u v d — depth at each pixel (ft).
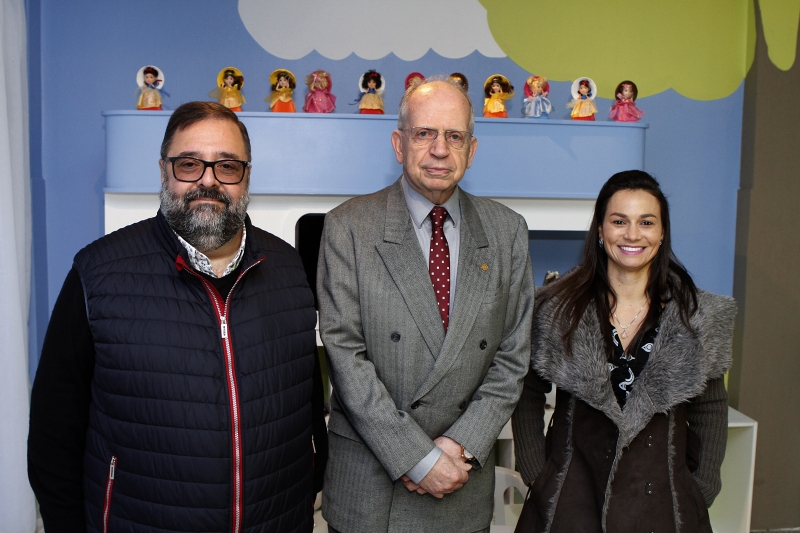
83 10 6.82
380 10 7.11
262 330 3.66
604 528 4.02
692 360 4.06
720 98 7.64
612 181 4.36
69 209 7.05
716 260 7.82
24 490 6.07
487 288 4.37
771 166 7.52
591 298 4.33
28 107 6.65
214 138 3.53
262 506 3.55
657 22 7.47
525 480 4.57
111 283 3.47
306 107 6.48
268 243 4.06
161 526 3.38
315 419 4.34
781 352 7.69
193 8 6.91
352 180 6.03
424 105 4.20
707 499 4.35
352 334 4.26
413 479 4.05
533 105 6.52
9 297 5.87
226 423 3.44
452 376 4.22
